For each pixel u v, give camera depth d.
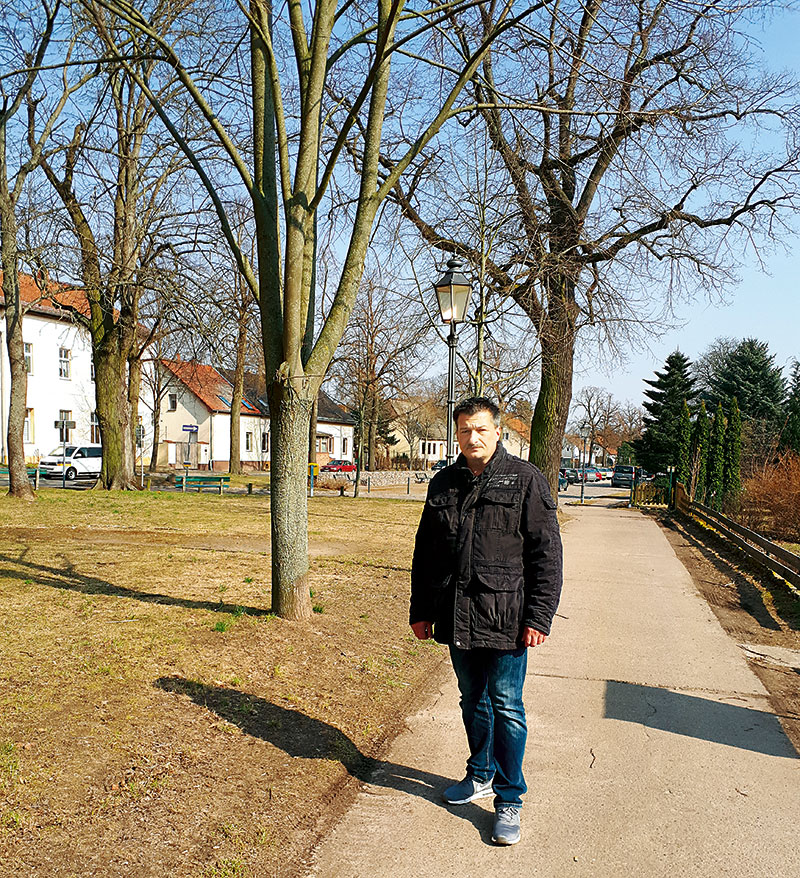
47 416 42.19
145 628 6.18
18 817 3.15
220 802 3.54
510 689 3.53
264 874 3.05
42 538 12.12
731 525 15.97
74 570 9.03
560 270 13.84
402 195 11.75
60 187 20.81
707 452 30.64
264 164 6.68
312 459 37.94
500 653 3.52
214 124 6.52
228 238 6.78
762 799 3.96
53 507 17.73
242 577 8.98
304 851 3.28
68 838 3.08
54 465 34.66
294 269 6.23
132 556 10.45
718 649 7.20
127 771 3.66
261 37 6.31
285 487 6.68
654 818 3.71
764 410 50.91
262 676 5.21
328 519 18.66
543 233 13.64
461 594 3.51
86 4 8.34
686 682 6.07
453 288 9.49
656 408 52.12
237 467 42.16
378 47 5.84
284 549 6.72
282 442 6.64
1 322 38.97
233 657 5.53
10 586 7.80
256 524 15.86
